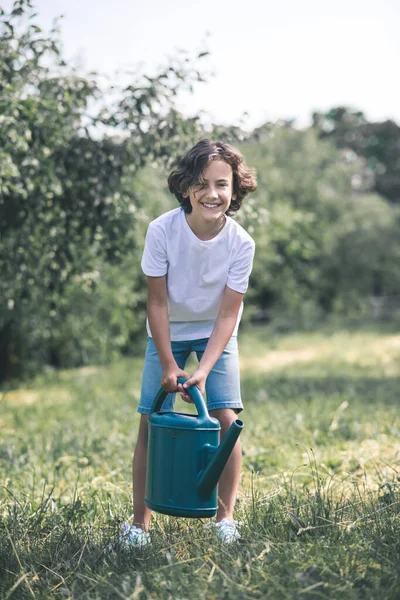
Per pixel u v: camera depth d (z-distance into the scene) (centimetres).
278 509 405
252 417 902
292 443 698
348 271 3719
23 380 1773
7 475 618
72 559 356
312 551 340
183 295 401
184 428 350
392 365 1602
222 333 393
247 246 400
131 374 1762
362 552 337
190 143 762
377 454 622
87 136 779
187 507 350
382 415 849
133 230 857
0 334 1636
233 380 412
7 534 391
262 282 2917
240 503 437
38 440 823
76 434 834
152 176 1480
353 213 3744
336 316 3828
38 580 340
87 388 1525
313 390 1167
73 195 821
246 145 3023
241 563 331
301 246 2123
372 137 6588
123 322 1953
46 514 440
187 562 340
